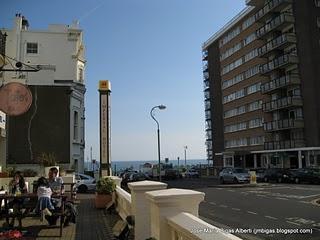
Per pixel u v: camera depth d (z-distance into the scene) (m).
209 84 86.50
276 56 60.06
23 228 11.23
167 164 70.88
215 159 82.50
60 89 22.19
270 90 59.41
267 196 25.41
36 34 42.00
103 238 9.77
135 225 8.00
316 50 54.00
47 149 21.58
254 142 66.75
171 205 5.06
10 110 12.52
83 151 38.75
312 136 52.75
